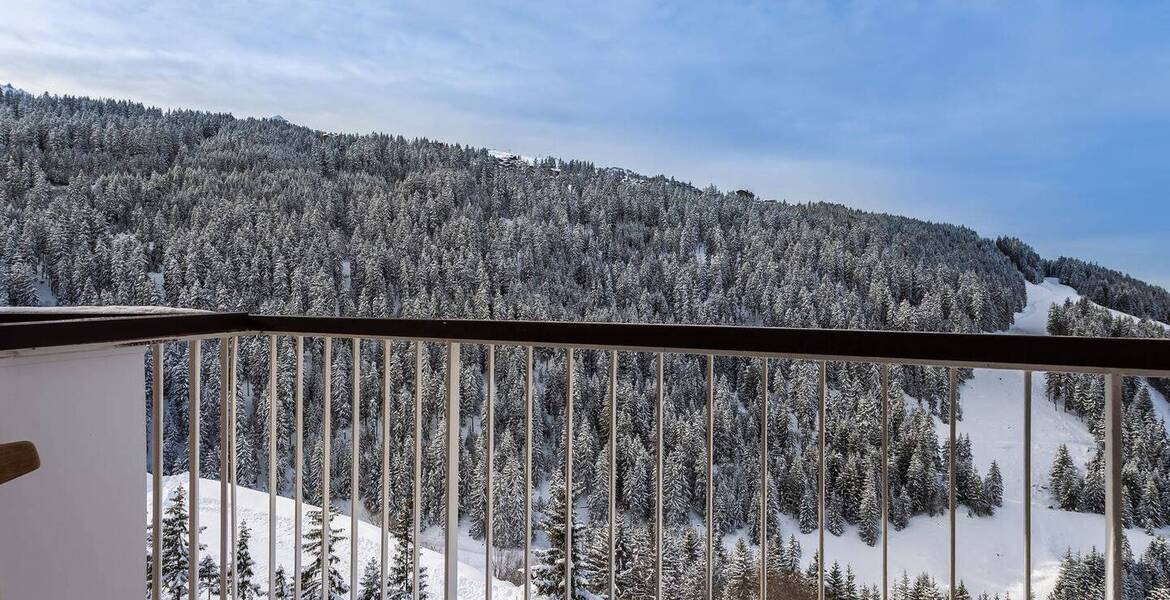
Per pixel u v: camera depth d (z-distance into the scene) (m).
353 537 1.75
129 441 1.60
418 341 1.73
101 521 1.54
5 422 1.36
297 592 1.80
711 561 1.42
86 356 1.51
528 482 1.62
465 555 20.98
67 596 1.48
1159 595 17.06
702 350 1.43
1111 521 1.19
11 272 41.84
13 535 1.39
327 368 1.80
